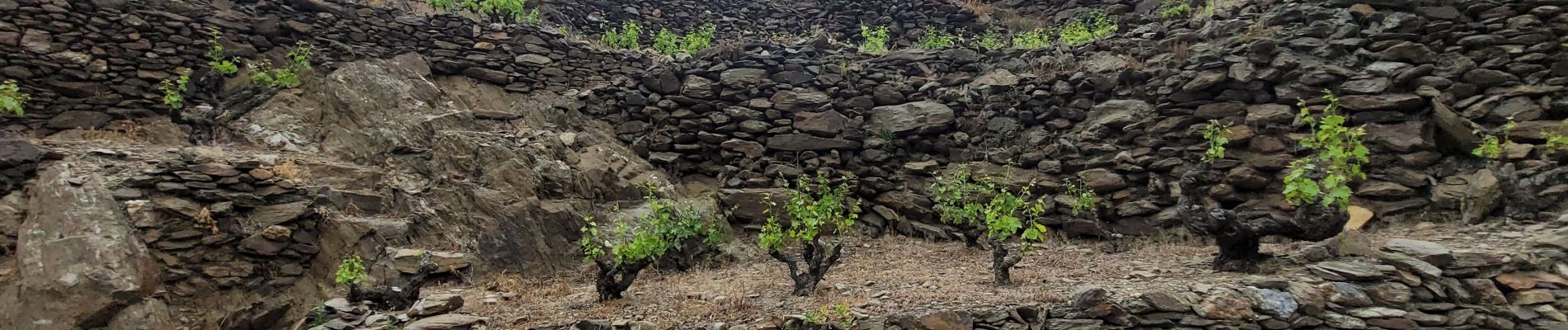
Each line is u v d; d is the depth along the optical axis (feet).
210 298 19.72
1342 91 25.08
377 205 24.59
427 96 30.50
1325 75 25.35
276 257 21.15
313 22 31.01
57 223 18.42
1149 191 26.71
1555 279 16.44
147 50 27.48
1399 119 24.11
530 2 40.11
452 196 25.79
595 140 31.53
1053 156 29.01
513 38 34.22
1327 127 19.51
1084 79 30.09
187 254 19.74
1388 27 25.89
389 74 30.45
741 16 46.21
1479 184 21.65
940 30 42.93
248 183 21.88
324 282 21.63
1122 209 26.71
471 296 19.84
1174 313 16.72
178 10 28.43
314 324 17.31
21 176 20.10
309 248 21.76
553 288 21.42
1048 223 27.76
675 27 44.70
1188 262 21.36
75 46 26.32
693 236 26.27
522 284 22.27
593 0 42.91
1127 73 29.09
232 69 28.19
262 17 30.07
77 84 25.88
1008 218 19.88
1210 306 16.65
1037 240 27.17
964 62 33.96
